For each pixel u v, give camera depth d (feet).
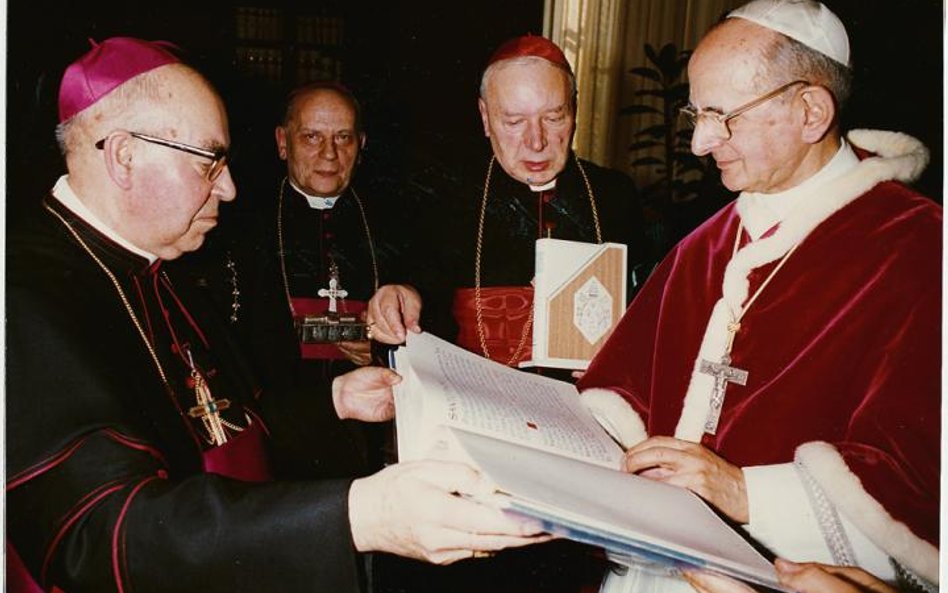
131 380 4.83
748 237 5.95
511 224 9.61
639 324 6.53
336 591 3.87
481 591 8.68
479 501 3.52
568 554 8.45
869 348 5.18
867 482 4.69
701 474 4.76
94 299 4.96
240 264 10.02
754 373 5.55
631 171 20.06
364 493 3.85
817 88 5.09
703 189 16.29
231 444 5.48
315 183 10.56
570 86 8.50
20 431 4.20
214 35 16.24
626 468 4.77
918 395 4.85
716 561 3.48
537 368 9.07
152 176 4.94
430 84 17.78
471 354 6.17
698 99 5.30
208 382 5.67
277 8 16.93
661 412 5.96
